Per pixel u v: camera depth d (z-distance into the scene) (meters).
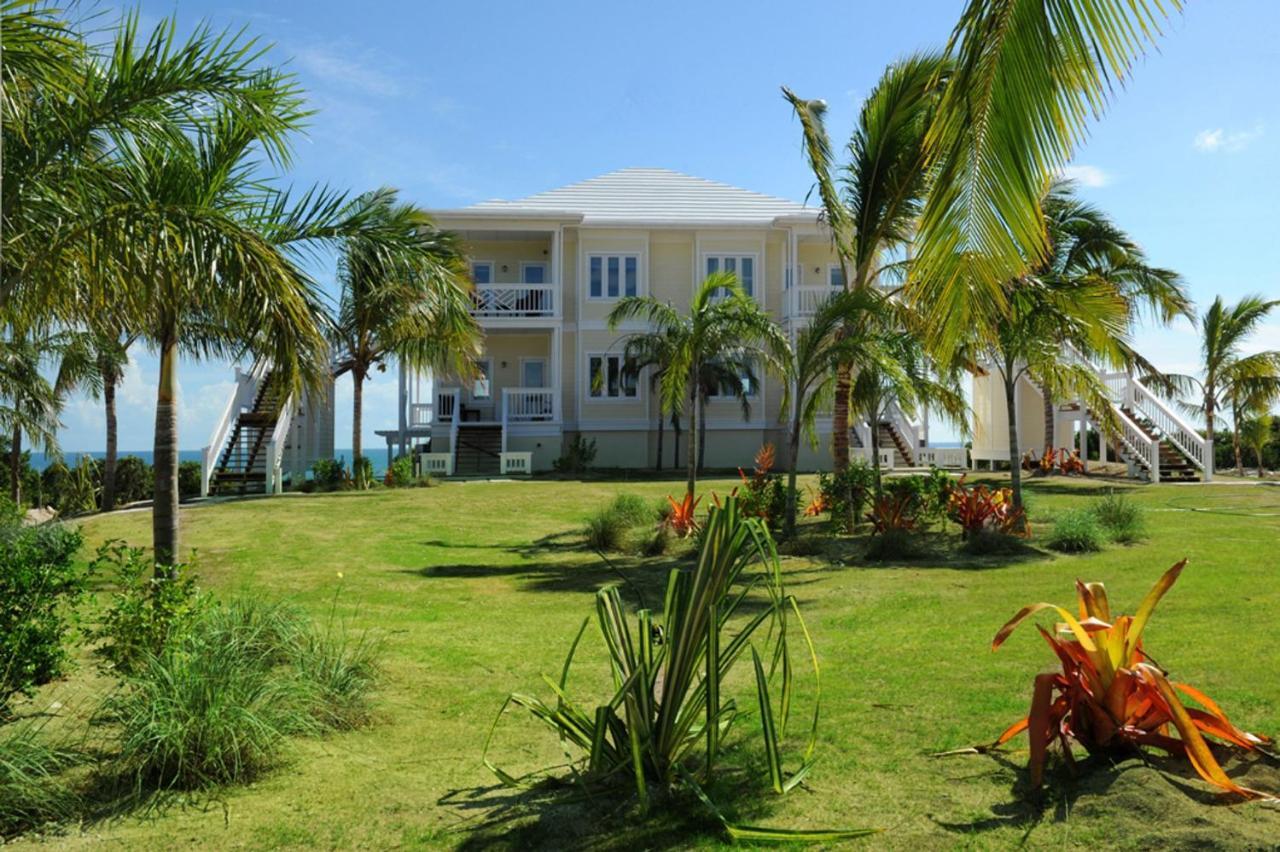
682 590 4.32
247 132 8.95
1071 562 12.31
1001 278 5.07
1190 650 6.70
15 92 6.46
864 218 15.55
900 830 3.63
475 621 9.06
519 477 28.06
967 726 5.07
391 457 32.56
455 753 5.01
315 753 4.98
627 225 32.22
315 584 11.50
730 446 32.72
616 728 4.37
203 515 18.52
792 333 31.12
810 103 15.58
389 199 19.08
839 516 15.58
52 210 7.29
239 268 7.12
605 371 32.41
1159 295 24.98
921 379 15.41
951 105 4.84
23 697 5.63
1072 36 4.47
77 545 10.14
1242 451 40.34
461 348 19.92
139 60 7.34
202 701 4.64
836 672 6.61
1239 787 3.57
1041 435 32.03
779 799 4.06
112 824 3.99
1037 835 3.46
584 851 3.63
